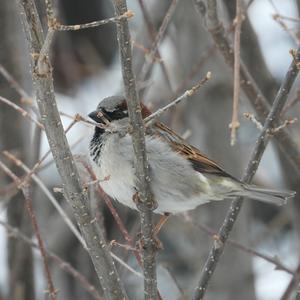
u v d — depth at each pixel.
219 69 12.04
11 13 11.43
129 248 7.26
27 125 11.34
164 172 8.70
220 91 12.03
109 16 17.72
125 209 12.26
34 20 6.26
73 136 14.12
